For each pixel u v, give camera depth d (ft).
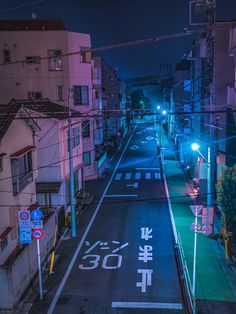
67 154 86.58
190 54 104.88
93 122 120.47
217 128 80.02
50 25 122.11
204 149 92.58
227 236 57.41
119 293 49.80
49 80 115.96
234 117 71.10
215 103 82.38
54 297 49.11
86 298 48.67
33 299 48.80
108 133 194.49
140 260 60.39
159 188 108.58
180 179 119.14
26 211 48.67
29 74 116.06
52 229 65.72
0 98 116.78
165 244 67.10
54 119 79.36
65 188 84.07
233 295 49.06
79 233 73.72
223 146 79.10
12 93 116.67
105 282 53.06
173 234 71.97
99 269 57.36
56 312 45.50
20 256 48.83
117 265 58.65
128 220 81.30
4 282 44.98
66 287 51.80
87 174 120.37
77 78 116.78
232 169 55.31
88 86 119.44
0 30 115.34
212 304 46.73
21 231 48.98
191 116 119.75
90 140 119.75
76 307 46.52
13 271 45.93
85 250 65.10
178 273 55.47
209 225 47.73
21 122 57.36
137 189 108.17
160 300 47.88
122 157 163.84
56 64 115.55
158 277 54.24
